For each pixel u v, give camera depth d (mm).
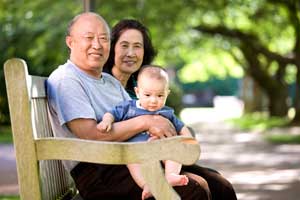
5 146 18734
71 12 18547
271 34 27359
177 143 3168
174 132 3773
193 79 53062
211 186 4055
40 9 18953
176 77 52625
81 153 3254
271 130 25125
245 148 18031
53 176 3918
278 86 29969
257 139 21375
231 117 36719
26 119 3295
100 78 4023
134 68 4973
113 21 17750
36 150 3293
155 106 3850
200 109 51531
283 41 30188
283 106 30109
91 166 3752
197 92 57156
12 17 20688
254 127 27078
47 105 3881
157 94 3842
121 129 3695
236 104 56250
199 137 22734
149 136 3760
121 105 3867
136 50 4969
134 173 3650
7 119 25703
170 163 3643
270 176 11609
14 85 3291
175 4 19234
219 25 26438
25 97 3295
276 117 30062
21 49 22938
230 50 30078
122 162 3219
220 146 18781
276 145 18922
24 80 3291
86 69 3918
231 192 4094
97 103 3881
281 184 10492
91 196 3758
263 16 24750
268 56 27047
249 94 36188
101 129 3664
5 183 10477
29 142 3293
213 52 32906
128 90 5086
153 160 3191
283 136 21438
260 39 27656
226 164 13742
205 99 56750
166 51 25625
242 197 9086
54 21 18891
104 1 18172
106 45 3928
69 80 3781
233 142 20312
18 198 8773
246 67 29891
